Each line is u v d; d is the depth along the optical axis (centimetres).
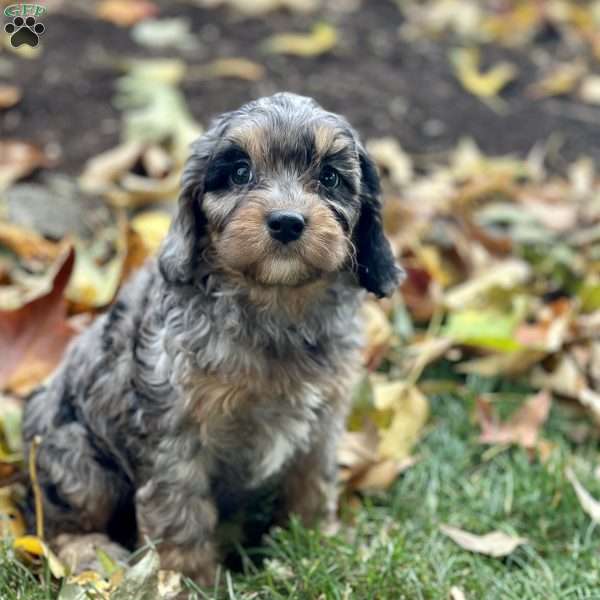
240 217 69
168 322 72
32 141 115
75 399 78
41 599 70
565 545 79
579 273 104
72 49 128
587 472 85
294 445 76
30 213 104
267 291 71
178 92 124
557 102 133
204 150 72
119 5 136
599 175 121
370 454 84
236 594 73
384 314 97
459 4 153
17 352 86
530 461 87
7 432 83
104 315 81
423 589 73
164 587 70
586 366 95
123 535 81
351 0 152
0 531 76
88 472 77
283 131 71
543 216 111
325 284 72
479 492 83
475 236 108
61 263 85
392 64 135
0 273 96
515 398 92
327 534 78
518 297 99
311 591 73
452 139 124
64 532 78
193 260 72
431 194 113
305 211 69
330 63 133
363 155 75
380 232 76
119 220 104
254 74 127
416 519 81
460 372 96
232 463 75
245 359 71
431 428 89
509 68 139
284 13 144
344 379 75
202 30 137
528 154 123
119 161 111
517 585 75
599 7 162
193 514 74
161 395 72
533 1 161
